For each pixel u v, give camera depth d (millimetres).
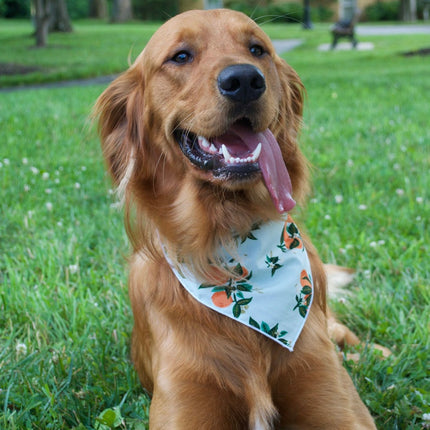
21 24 11180
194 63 885
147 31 8422
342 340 1037
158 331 884
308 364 874
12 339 1003
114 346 1011
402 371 937
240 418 871
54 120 2424
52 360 955
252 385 856
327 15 12227
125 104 967
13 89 3734
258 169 842
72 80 4129
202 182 890
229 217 894
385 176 1616
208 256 894
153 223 925
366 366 952
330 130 2188
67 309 1073
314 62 4770
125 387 929
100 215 1409
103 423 846
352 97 2914
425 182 1516
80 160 1849
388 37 7230
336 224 1354
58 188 1591
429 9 12117
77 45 6578
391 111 2512
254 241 893
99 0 12773
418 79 3457
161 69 900
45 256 1229
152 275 908
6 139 2111
